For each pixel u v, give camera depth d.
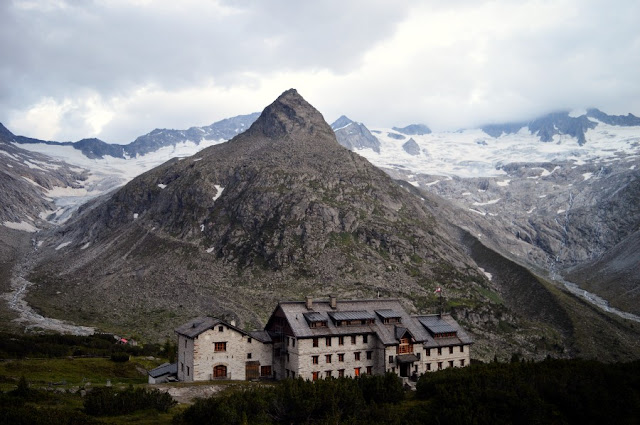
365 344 103.94
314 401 73.44
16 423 60.47
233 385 92.25
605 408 75.25
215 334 97.81
